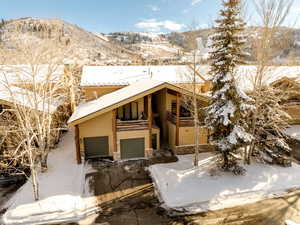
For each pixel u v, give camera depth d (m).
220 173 13.38
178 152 17.00
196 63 13.67
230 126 12.77
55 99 18.34
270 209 10.41
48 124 13.88
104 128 16.36
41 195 11.57
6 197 12.25
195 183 12.45
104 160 16.19
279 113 15.11
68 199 11.25
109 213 10.40
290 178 13.03
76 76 26.12
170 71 23.55
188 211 10.38
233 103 12.50
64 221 9.87
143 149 16.64
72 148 18.45
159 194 11.88
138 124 16.42
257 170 13.86
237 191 11.77
